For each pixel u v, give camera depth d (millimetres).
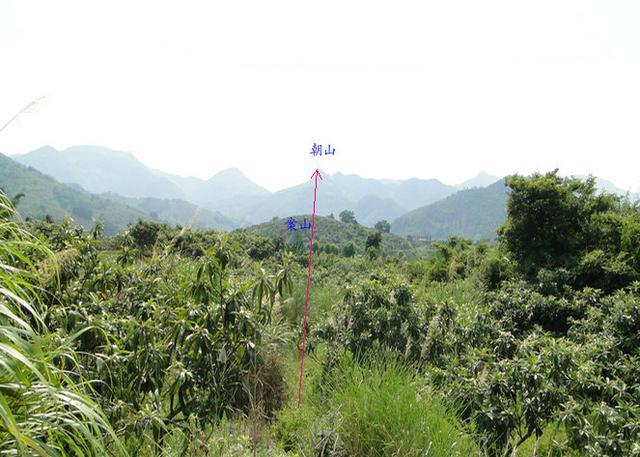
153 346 3143
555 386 4289
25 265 2910
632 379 5633
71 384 1715
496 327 6305
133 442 2768
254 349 3586
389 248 105562
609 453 3762
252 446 3455
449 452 3525
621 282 9758
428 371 5195
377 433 3643
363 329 5961
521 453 4664
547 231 11812
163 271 4461
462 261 17422
